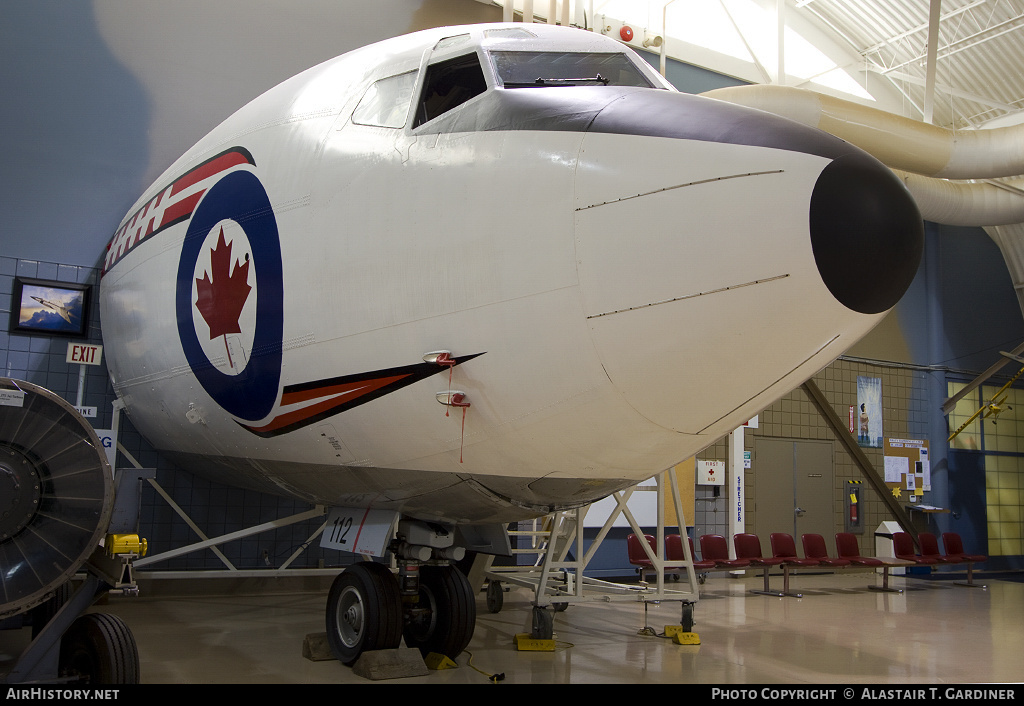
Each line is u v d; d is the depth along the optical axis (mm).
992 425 15336
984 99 13727
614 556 10797
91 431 3631
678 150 3297
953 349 14781
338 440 4336
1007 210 12250
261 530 7223
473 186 3660
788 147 3221
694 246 3164
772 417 12695
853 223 3064
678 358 3273
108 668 3545
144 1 8750
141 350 5902
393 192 3930
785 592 10016
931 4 10000
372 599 4766
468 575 6805
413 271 3779
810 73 14102
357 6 9781
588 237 3326
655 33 11562
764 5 13289
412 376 3844
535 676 4949
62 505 3617
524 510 4570
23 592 3447
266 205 4562
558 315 3395
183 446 6211
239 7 9188
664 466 4055
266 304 4441
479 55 4074
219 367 4863
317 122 4605
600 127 3492
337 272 4070
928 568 13797
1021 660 6070
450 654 5180
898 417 14047
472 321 3605
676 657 5727
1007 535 15180
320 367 4199
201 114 8922
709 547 9812
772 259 3086
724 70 12641
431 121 3998
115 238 7445
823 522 13000
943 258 14859
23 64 8172
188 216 5355
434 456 4066
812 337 3189
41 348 8000
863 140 9602
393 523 4891
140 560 6809
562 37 4305
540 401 3570
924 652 6316
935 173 10469
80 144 8352
